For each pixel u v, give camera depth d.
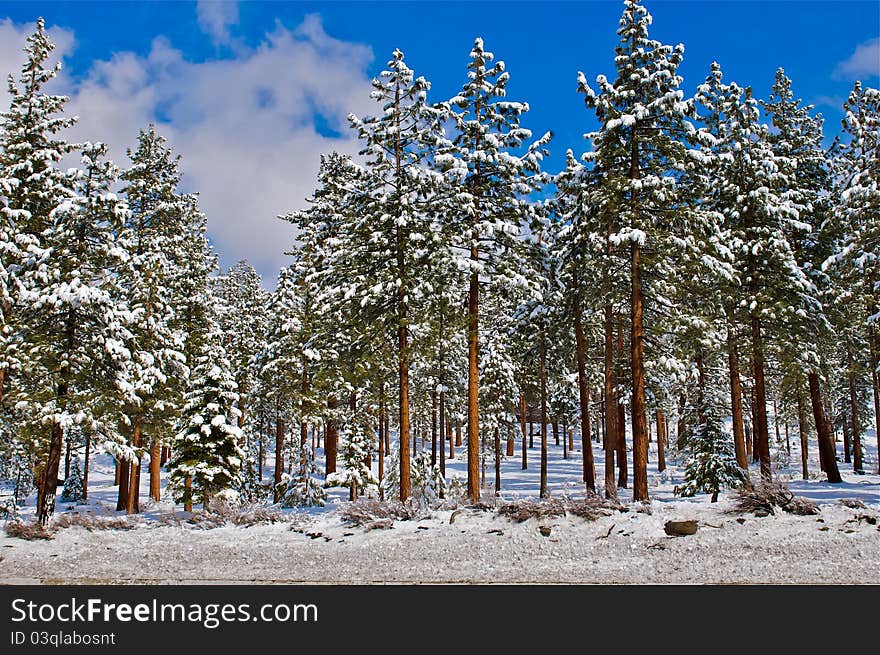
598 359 30.19
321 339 30.06
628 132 20.77
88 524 16.89
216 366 25.31
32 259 20.50
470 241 21.95
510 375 39.97
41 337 20.22
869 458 48.31
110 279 20.73
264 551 14.17
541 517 14.95
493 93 22.78
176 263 31.89
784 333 24.73
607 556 12.64
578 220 24.03
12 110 22.36
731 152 25.56
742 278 24.89
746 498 14.82
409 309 21.95
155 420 27.78
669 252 20.31
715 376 32.59
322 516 17.61
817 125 29.55
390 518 16.45
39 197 21.97
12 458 28.41
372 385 26.83
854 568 11.00
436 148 21.59
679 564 11.88
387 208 21.91
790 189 27.33
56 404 20.05
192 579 12.20
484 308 26.00
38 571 13.20
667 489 31.38
